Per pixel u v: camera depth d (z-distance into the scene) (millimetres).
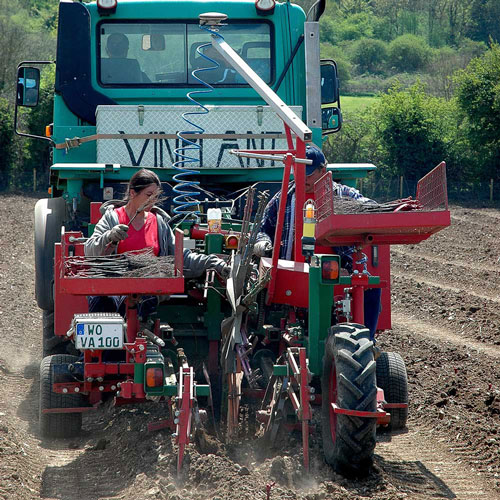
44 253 28641
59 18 30828
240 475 18391
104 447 22047
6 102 131375
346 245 20297
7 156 131250
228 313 24672
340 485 18688
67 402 22766
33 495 18391
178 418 18734
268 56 32406
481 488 19672
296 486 18359
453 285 57344
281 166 28656
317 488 18219
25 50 174625
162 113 28406
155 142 28219
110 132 28359
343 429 18266
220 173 28656
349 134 138000
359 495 18125
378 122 137250
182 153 28312
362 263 20297
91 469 20328
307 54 30062
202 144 28406
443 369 32625
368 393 18078
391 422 24641
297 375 19250
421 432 24641
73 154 29875
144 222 21469
